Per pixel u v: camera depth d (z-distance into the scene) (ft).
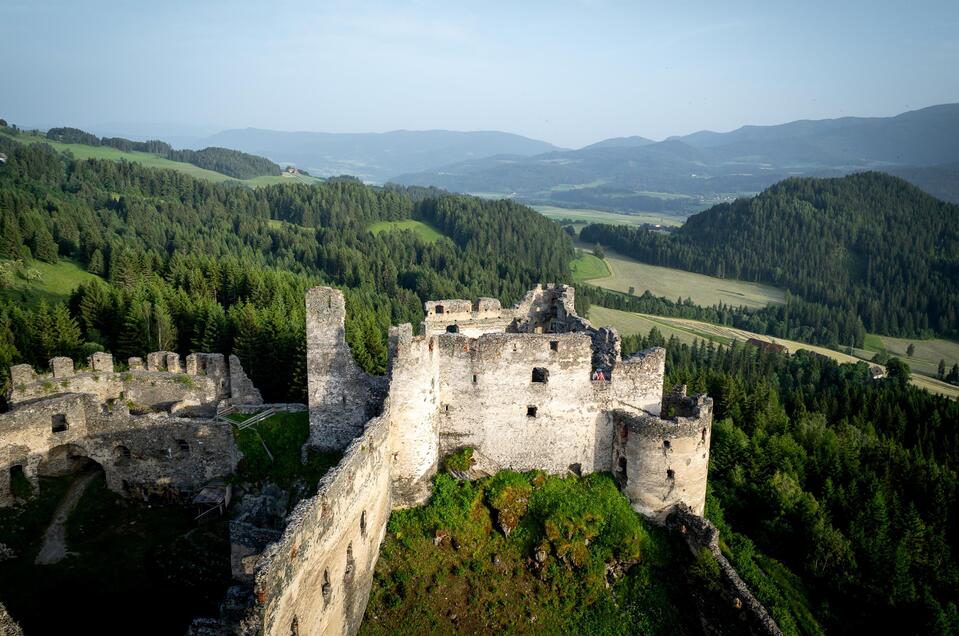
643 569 152.46
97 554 147.13
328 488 108.37
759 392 299.99
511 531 156.46
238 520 134.10
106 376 189.67
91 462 177.99
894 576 165.37
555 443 167.94
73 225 473.67
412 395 152.25
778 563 168.96
